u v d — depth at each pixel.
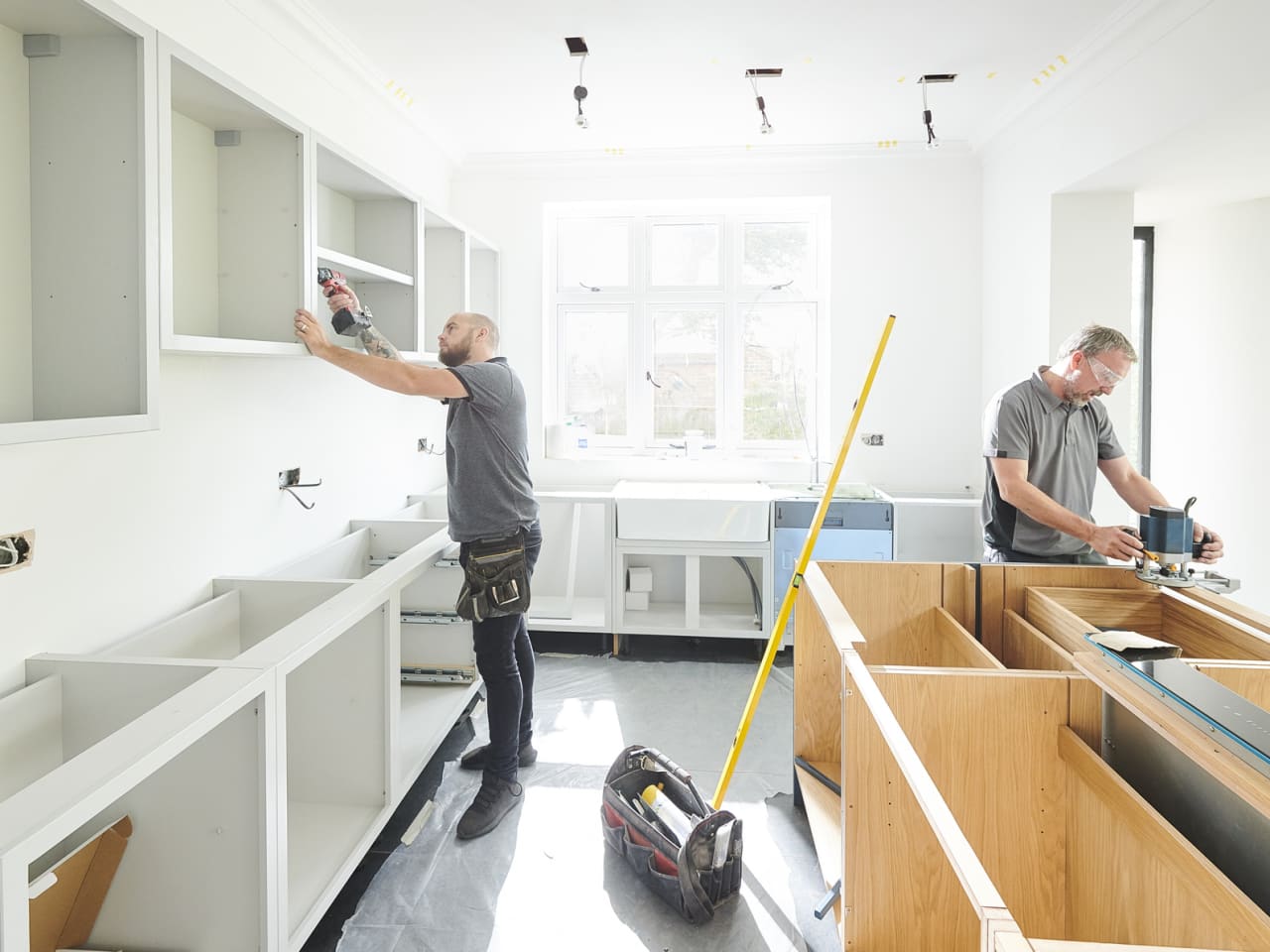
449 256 3.51
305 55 2.74
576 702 3.23
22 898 0.95
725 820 1.96
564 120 3.72
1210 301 3.64
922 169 4.16
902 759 1.13
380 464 3.43
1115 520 3.41
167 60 1.54
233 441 2.36
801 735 2.40
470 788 2.58
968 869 0.89
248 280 2.10
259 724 1.48
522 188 4.34
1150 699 1.26
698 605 3.82
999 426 2.41
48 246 1.52
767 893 2.05
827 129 3.84
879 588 2.25
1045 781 1.58
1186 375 3.79
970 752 1.58
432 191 4.03
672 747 2.84
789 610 2.21
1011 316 3.74
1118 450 2.52
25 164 1.52
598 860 2.19
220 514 2.30
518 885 2.08
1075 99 3.11
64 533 1.72
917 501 3.79
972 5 2.60
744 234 4.46
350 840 1.98
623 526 3.77
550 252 4.50
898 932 1.62
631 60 3.04
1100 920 1.47
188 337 1.63
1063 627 1.85
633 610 4.09
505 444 2.34
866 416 4.24
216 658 2.15
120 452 1.89
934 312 4.18
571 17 2.69
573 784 2.58
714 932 1.91
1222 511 3.61
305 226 2.06
